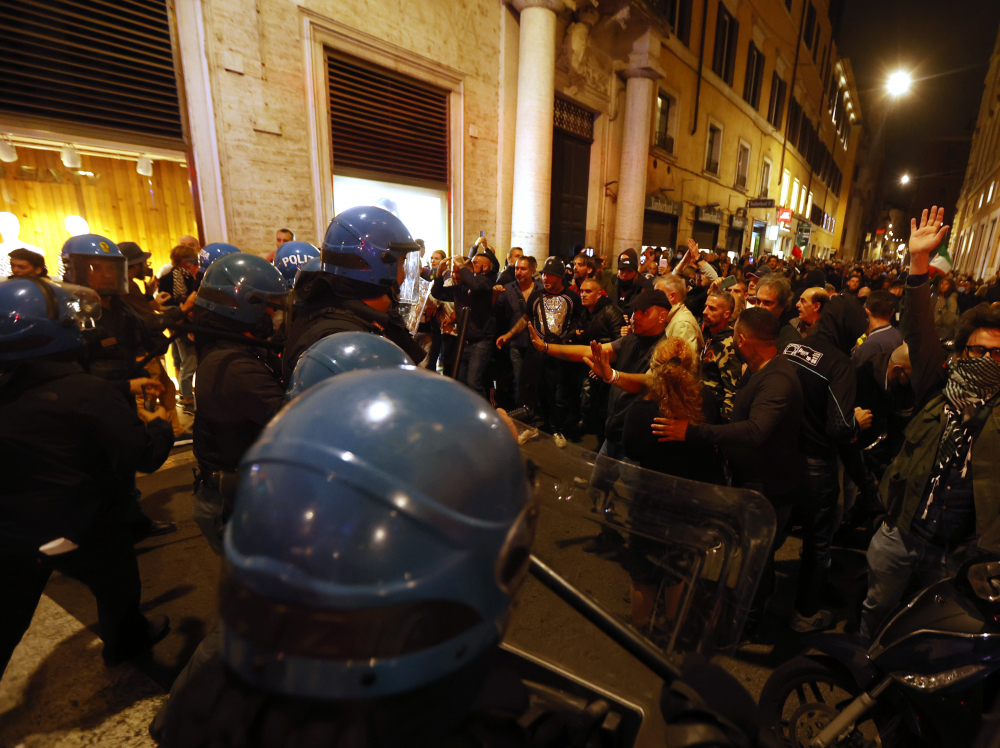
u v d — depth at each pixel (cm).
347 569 36
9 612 157
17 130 429
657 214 1420
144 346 299
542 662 76
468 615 40
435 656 38
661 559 114
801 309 346
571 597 72
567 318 430
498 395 525
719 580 109
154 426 192
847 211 5638
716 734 54
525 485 48
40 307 150
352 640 36
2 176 515
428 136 772
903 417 279
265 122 570
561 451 128
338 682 36
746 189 2048
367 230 166
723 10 1568
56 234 550
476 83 817
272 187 587
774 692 167
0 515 149
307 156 616
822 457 220
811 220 3531
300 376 115
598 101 1108
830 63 3184
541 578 73
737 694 59
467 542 39
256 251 581
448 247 835
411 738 40
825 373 216
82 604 235
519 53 865
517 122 874
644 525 116
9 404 148
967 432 171
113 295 282
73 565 170
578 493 123
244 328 172
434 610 38
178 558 268
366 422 42
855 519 303
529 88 848
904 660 138
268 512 39
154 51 489
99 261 272
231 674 42
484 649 42
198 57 513
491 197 884
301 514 38
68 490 157
